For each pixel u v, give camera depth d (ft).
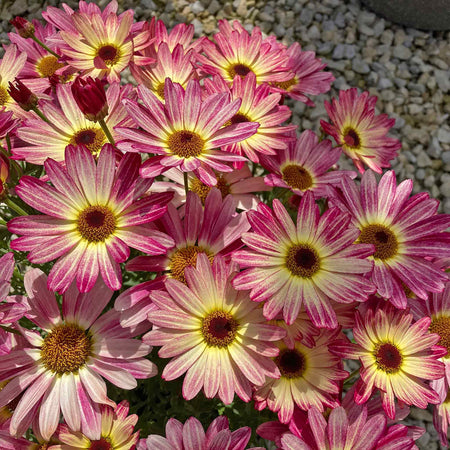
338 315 0.90
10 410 0.90
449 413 0.98
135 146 0.83
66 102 0.99
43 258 0.81
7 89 1.07
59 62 1.13
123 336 0.86
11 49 1.07
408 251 0.93
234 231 0.90
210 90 1.00
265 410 1.09
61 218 0.84
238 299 0.85
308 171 1.08
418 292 0.90
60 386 0.84
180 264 0.90
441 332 0.95
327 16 2.34
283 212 0.86
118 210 0.85
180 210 0.97
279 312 0.86
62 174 0.83
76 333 0.86
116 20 1.07
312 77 1.28
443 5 2.19
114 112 1.00
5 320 0.76
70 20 1.13
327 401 0.90
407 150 2.08
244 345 0.84
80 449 0.87
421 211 0.94
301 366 0.91
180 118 0.88
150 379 1.09
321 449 0.80
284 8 2.35
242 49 1.14
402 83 2.22
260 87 1.01
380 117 1.20
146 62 1.07
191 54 1.09
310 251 0.85
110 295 0.87
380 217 0.95
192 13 2.31
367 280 0.84
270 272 0.84
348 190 0.94
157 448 0.80
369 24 2.35
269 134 1.01
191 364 0.83
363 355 0.87
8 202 0.88
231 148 0.97
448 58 2.32
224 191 1.01
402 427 0.86
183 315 0.83
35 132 0.97
